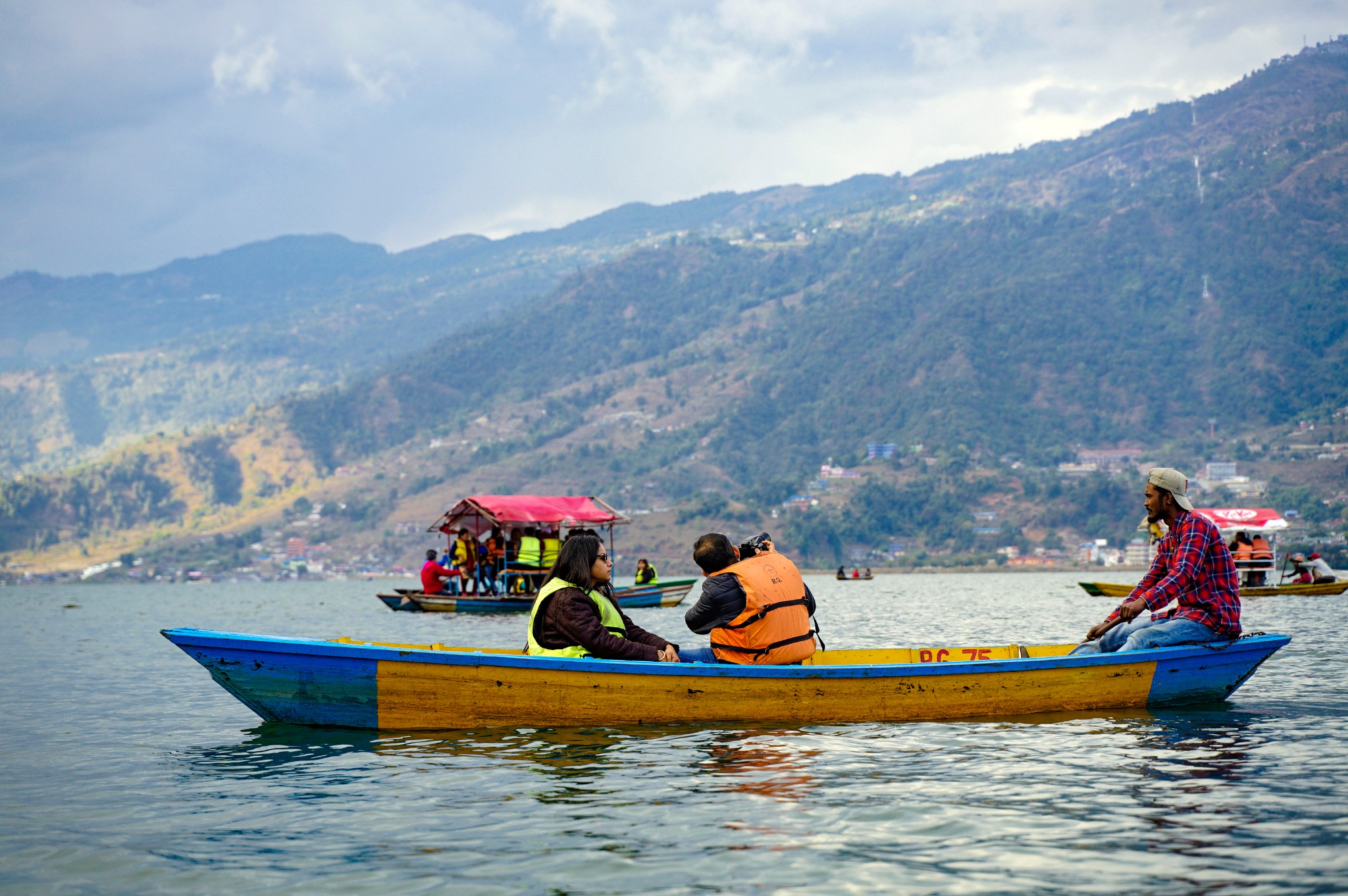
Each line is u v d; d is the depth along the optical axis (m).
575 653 10.51
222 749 9.95
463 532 37.47
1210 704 11.53
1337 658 16.20
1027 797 7.62
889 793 7.79
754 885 5.84
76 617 42.72
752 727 10.34
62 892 5.95
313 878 6.09
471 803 7.67
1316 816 7.03
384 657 9.97
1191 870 5.95
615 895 5.72
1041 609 36.91
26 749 10.21
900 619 30.53
